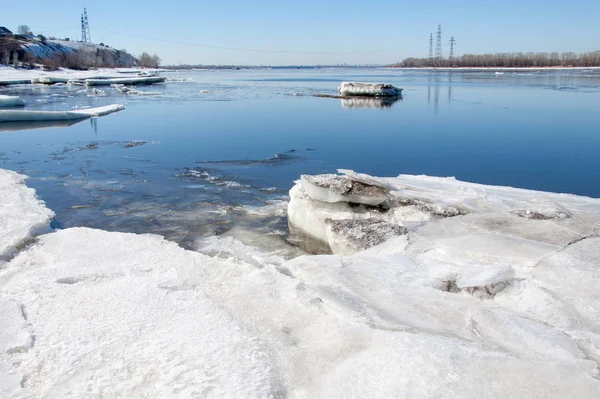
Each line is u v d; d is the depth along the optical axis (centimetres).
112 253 547
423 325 339
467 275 435
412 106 2758
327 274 447
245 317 371
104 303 409
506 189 761
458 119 2111
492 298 396
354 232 607
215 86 5216
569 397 245
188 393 274
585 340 317
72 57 9106
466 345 297
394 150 1448
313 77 8806
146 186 1019
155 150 1456
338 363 298
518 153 1364
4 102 2597
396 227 604
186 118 2238
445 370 269
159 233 726
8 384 300
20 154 1393
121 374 302
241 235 720
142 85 5334
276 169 1192
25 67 7119
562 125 1841
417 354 285
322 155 1377
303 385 281
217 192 965
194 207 862
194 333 345
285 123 2064
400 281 430
